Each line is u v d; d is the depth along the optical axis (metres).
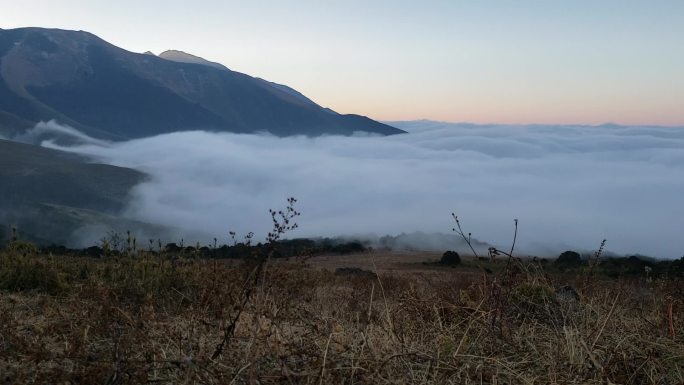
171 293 5.75
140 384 2.97
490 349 3.85
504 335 4.03
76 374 3.00
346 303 5.74
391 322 4.13
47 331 3.95
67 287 6.38
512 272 4.57
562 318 4.64
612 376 3.49
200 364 3.04
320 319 4.22
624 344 3.92
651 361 3.66
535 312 4.69
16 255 7.18
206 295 4.37
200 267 6.18
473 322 4.23
